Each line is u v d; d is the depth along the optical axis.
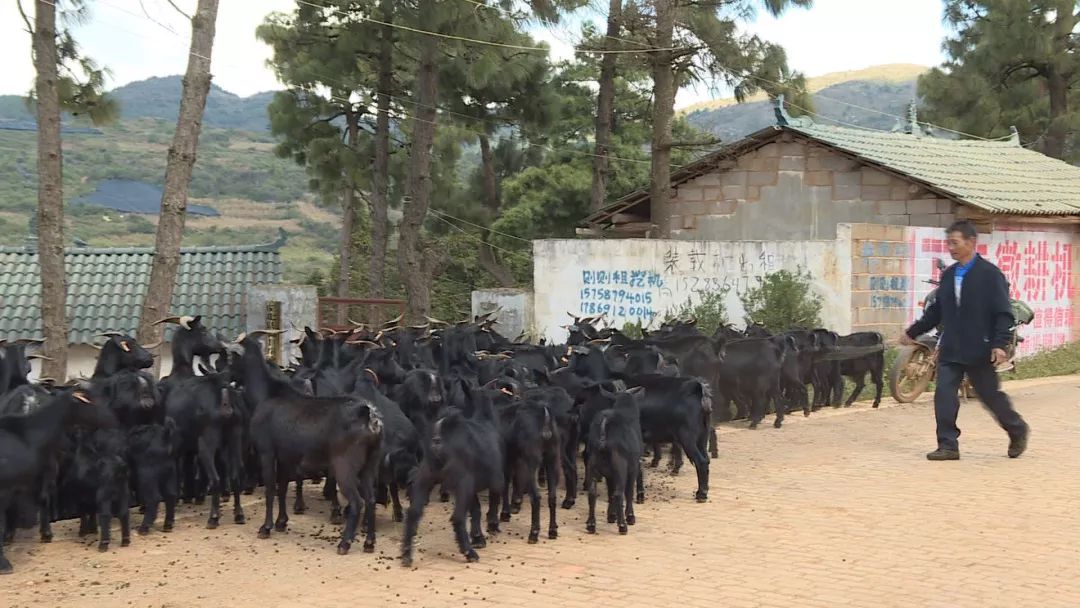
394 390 12.23
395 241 53.22
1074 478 11.66
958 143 30.50
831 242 20.48
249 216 78.94
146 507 10.41
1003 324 12.53
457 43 26.31
